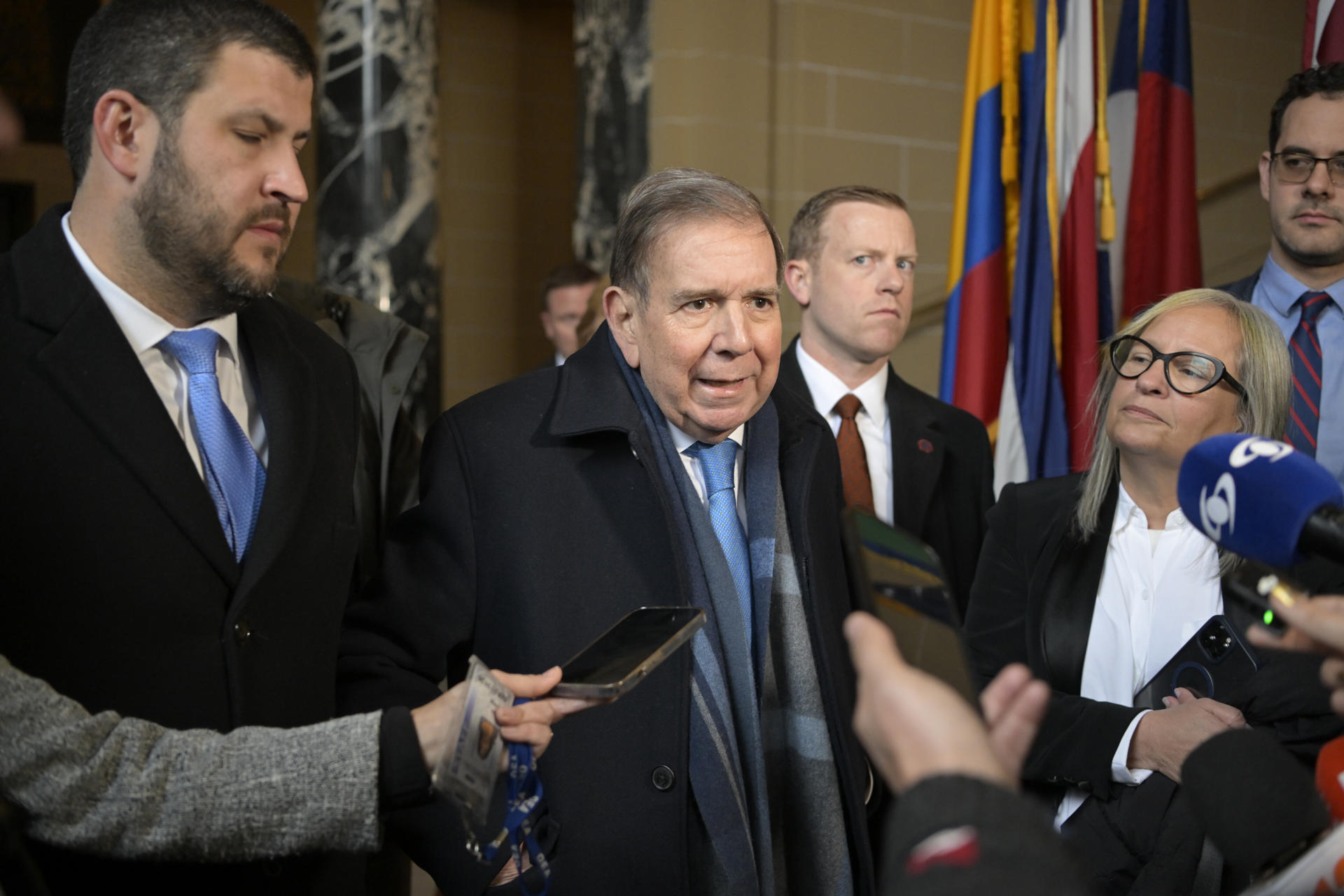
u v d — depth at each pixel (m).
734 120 5.73
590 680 1.24
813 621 1.70
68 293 1.33
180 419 1.42
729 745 1.61
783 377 2.86
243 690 1.34
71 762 1.12
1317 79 2.59
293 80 1.34
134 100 1.28
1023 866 0.63
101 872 1.27
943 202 6.36
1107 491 2.01
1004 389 3.54
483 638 1.70
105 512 1.29
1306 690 1.70
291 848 1.16
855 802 1.66
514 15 8.11
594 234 5.77
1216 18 7.02
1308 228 2.60
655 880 1.57
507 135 8.10
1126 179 3.83
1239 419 1.92
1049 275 3.52
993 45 3.65
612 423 1.70
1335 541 1.05
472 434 1.77
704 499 1.76
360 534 2.06
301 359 1.57
